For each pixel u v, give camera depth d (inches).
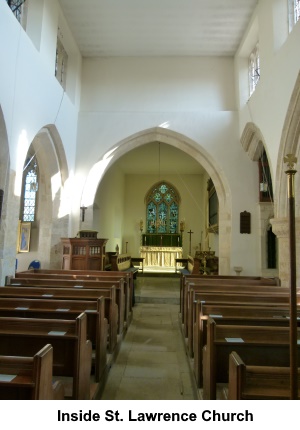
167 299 403.2
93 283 246.8
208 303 183.0
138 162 743.7
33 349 125.1
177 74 456.4
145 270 711.7
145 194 849.5
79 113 447.2
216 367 125.0
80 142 442.0
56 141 382.6
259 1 355.6
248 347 124.0
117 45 437.1
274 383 83.4
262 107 347.6
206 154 446.9
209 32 410.0
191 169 799.7
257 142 409.1
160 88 453.4
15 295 202.8
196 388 158.2
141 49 445.4
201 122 440.8
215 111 442.6
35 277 285.3
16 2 304.7
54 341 124.4
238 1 360.2
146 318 324.2
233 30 406.0
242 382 82.9
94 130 443.8
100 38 423.2
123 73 458.9
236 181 429.1
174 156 693.3
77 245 370.3
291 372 73.8
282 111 291.4
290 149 292.2
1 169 253.3
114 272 314.0
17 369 82.5
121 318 241.8
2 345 125.7
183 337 255.6
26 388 80.7
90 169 437.4
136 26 401.1
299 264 282.7
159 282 554.3
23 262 525.7
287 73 279.3
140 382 174.9
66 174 416.2
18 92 266.7
